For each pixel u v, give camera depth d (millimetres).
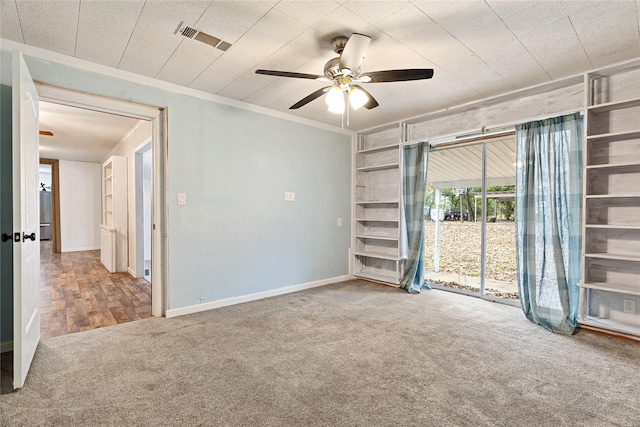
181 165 3328
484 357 2393
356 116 4309
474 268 4254
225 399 1860
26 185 2098
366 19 2141
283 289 4215
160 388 1967
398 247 4531
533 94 3404
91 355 2398
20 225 1922
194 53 2635
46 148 6633
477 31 2279
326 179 4750
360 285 4660
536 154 3234
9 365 2236
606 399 1865
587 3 1966
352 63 2170
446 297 4016
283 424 1651
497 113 3717
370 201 4867
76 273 5383
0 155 2391
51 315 3318
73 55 2664
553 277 3082
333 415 1724
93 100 2828
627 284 2855
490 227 4113
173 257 3287
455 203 4426
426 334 2830
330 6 2010
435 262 4695
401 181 4488
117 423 1650
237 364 2275
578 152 2975
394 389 1968
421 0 1945
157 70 2951
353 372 2172
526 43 2443
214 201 3570
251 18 2146
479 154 4109
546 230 3145
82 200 8234
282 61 2775
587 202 2920
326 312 3436
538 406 1800
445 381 2059
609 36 2340
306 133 4469
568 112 3014
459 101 3693
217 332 2865
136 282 4777
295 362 2311
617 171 2898
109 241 5598
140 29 2285
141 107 3111
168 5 2008
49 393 1900
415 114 4195
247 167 3848
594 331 2873
